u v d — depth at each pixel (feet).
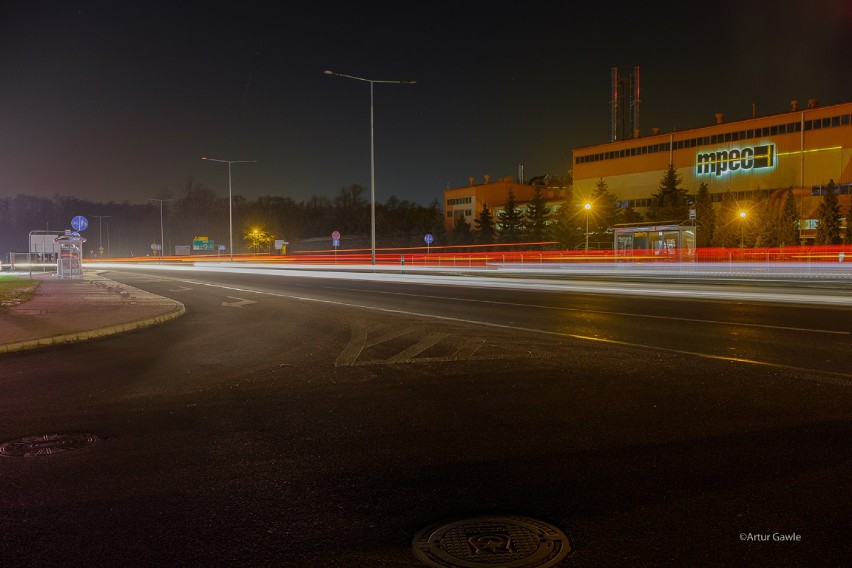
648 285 84.64
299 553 11.43
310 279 119.14
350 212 415.44
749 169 235.40
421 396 23.58
